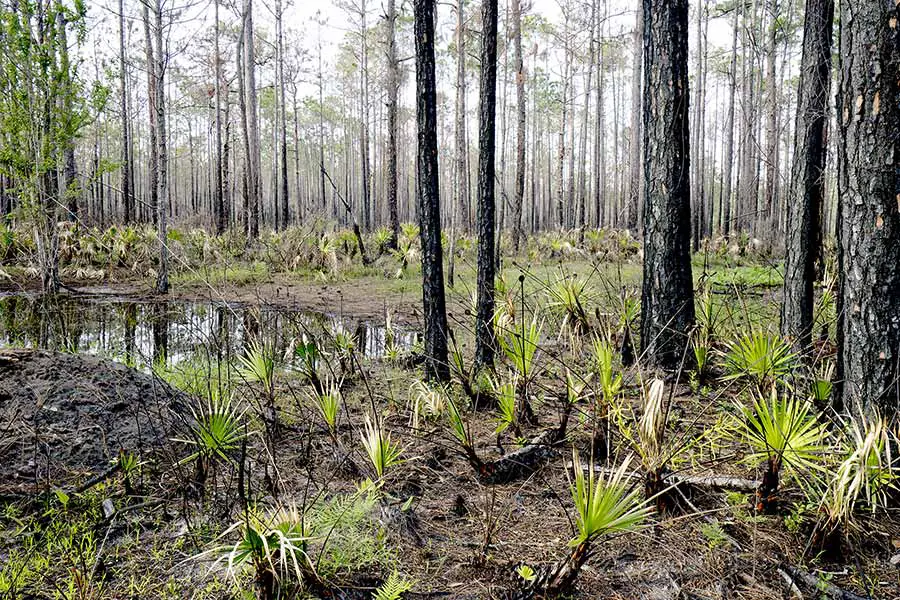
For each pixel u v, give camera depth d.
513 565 2.73
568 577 2.47
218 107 22.83
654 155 5.63
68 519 3.07
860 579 2.55
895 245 3.13
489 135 5.78
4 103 10.34
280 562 2.39
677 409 4.46
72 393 4.01
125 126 20.73
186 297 11.82
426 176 5.36
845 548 2.75
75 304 10.83
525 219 34.62
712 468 3.52
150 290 12.48
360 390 5.62
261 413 4.10
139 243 14.92
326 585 2.48
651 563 2.74
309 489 3.44
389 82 18.19
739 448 3.73
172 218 18.03
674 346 5.51
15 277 13.12
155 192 18.62
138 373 4.59
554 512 3.23
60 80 10.70
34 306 10.23
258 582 2.44
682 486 3.21
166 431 3.91
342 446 3.87
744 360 4.26
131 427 3.93
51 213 11.31
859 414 3.18
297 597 2.43
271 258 15.98
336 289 12.94
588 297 6.36
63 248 14.10
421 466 3.76
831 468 3.06
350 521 2.75
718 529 2.86
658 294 5.62
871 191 3.16
